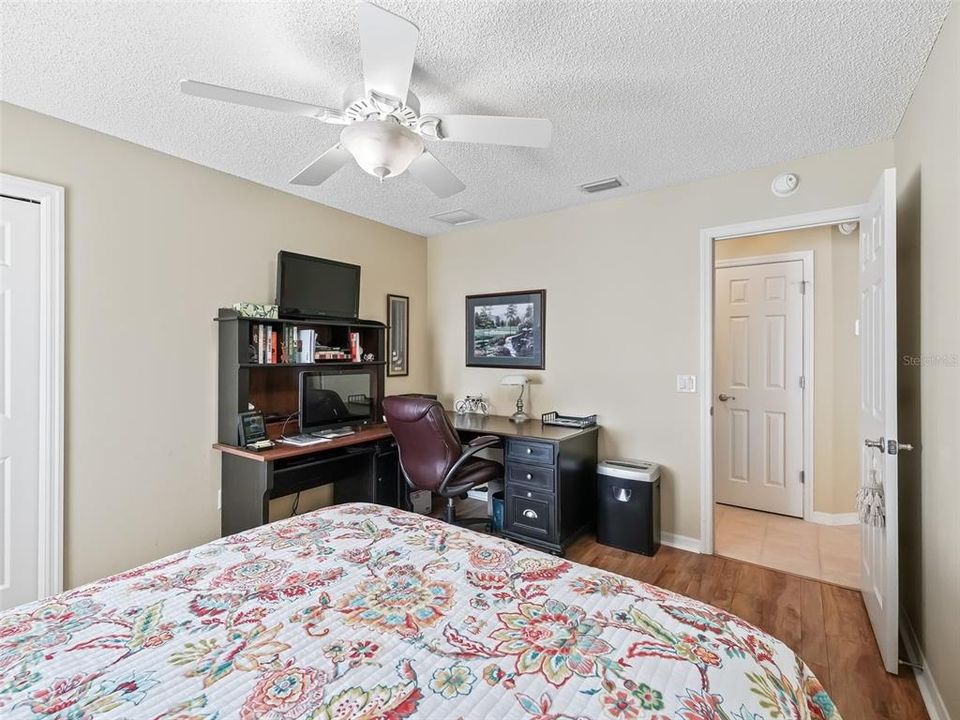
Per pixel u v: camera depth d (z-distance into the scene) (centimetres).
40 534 210
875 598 198
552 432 302
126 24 150
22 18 146
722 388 381
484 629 101
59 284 213
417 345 420
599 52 164
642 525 285
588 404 337
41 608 108
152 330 247
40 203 209
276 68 173
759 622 213
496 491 343
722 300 380
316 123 216
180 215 258
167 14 145
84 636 97
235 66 172
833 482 338
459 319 410
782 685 88
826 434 340
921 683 170
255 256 294
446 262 418
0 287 199
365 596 115
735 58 167
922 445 178
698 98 194
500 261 382
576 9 143
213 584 120
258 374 292
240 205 285
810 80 180
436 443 274
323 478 296
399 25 122
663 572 262
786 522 342
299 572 127
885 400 175
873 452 198
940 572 157
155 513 249
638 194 312
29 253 206
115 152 232
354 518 170
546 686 83
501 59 168
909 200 196
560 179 285
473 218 370
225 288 279
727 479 379
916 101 184
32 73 177
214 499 274
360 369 347
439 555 138
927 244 170
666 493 304
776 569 265
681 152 246
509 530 298
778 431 357
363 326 338
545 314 357
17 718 76
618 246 322
